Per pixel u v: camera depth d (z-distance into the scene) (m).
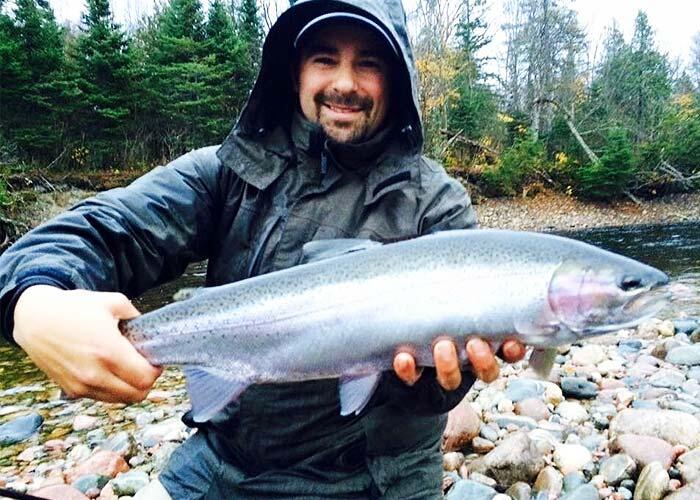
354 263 0.64
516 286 0.62
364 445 0.73
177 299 0.63
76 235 0.60
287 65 0.76
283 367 0.64
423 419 0.76
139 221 0.65
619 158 8.90
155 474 1.23
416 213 0.73
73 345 0.49
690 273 3.78
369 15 0.69
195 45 8.32
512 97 13.68
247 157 0.72
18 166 6.38
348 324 0.63
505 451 1.12
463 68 10.22
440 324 0.62
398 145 0.73
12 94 6.90
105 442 1.38
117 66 7.64
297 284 0.64
